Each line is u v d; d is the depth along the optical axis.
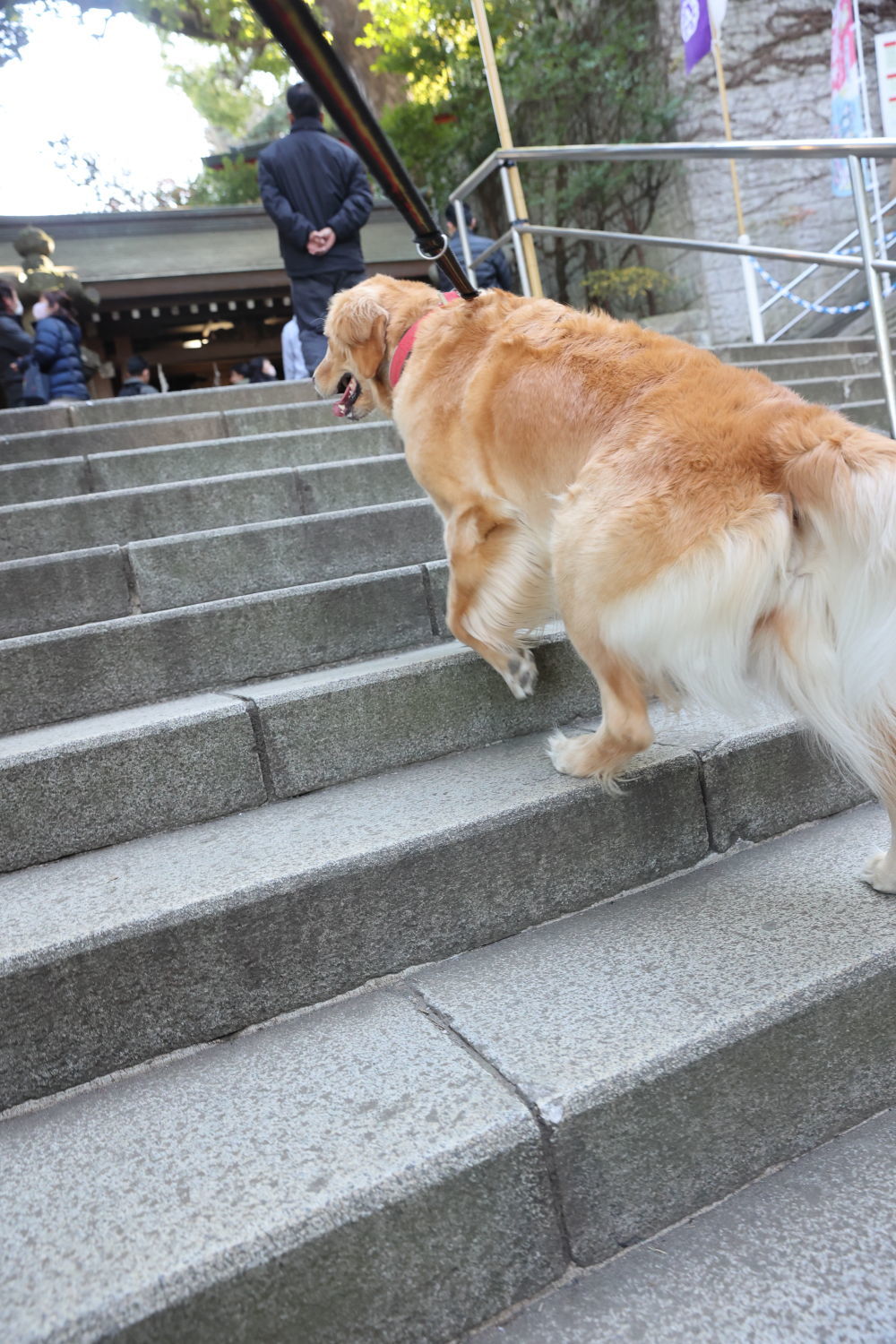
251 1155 1.36
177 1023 1.71
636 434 1.94
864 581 1.63
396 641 3.02
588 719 2.71
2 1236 1.25
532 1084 1.44
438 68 14.84
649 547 1.80
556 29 13.41
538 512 2.28
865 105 8.08
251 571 3.29
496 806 2.03
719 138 12.20
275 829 2.10
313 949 1.81
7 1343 1.07
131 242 12.98
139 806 2.18
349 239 5.94
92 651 2.63
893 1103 1.71
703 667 1.79
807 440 1.72
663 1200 1.47
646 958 1.80
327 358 3.07
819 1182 1.52
